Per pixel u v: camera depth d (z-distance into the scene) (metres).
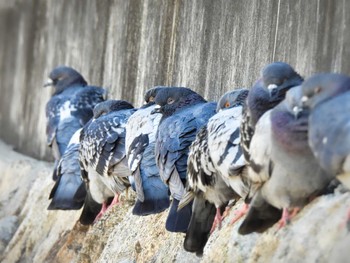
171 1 16.56
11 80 28.84
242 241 10.07
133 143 13.00
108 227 14.02
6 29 30.59
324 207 9.13
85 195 15.25
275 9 13.05
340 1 11.38
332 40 11.55
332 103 8.43
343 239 8.41
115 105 15.16
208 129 10.89
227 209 11.20
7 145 27.30
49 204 16.08
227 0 14.46
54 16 24.52
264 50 13.30
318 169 9.05
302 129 8.89
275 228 9.59
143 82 17.62
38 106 24.84
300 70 12.31
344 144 8.15
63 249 14.79
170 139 11.97
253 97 10.09
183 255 11.50
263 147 9.30
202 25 15.30
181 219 11.47
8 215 19.23
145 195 12.52
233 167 10.29
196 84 15.40
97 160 14.07
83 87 19.33
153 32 17.27
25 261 16.47
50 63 24.47
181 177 11.73
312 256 8.71
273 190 9.39
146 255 12.50
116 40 19.34
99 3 20.70
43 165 20.73
